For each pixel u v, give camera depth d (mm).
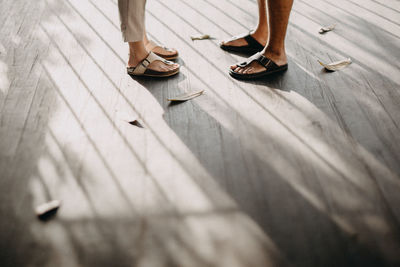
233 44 2008
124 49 2037
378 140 1363
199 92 1656
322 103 1577
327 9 2518
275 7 1603
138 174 1230
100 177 1219
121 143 1364
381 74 1780
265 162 1276
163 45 2084
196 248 995
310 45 2070
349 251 978
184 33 2229
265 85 1714
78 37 2152
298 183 1190
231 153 1316
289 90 1673
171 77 1794
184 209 1107
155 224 1062
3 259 976
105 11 2500
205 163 1274
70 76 1782
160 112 1537
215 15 2459
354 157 1287
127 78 1782
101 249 998
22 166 1262
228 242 1010
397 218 1062
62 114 1517
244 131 1422
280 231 1037
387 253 968
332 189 1165
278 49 1754
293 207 1107
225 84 1730
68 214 1096
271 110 1540
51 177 1219
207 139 1384
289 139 1377
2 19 2350
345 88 1679
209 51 2029
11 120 1480
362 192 1151
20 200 1141
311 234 1026
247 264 954
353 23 2311
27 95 1634
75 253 989
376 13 2434
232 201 1132
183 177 1219
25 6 2541
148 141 1374
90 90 1680
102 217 1086
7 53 1966
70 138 1386
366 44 2064
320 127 1436
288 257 969
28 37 2135
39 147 1343
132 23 1594
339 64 1856
